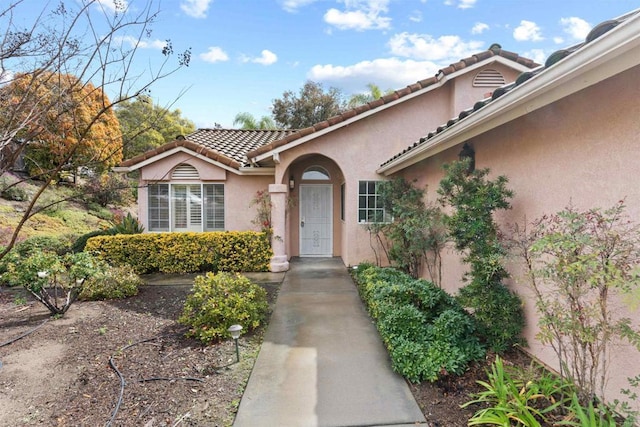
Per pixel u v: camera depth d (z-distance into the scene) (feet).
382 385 13.56
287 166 35.22
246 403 12.48
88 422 11.48
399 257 30.66
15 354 16.63
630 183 10.00
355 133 35.58
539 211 14.30
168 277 32.71
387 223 32.55
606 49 8.16
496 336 15.12
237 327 16.12
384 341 16.96
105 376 14.53
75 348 17.33
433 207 25.93
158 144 77.20
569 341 12.15
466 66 32.99
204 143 45.09
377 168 35.86
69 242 39.14
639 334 8.87
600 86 11.10
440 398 12.45
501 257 14.16
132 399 12.78
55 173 12.36
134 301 25.40
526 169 15.25
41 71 11.15
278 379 14.16
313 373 14.61
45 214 54.29
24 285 21.20
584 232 10.02
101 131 42.06
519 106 12.58
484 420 10.21
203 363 15.65
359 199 35.99
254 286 22.21
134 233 38.14
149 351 16.98
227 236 34.50
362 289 26.03
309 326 20.06
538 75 10.49
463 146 21.33
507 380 11.97
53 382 14.07
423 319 15.96
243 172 38.27
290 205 40.04
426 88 34.32
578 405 9.59
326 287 28.78
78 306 24.13
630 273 8.39
